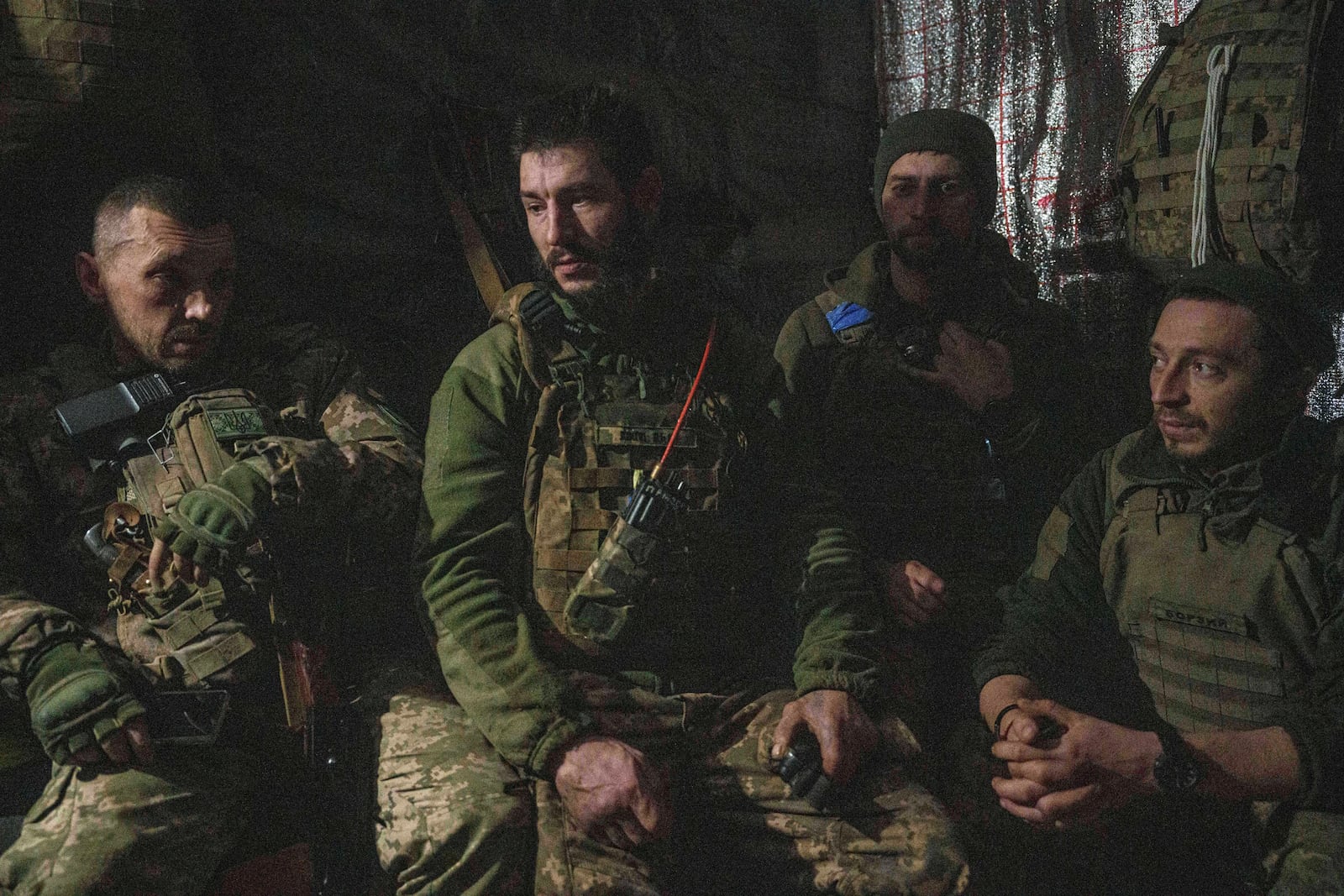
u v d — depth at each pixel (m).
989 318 2.73
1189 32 2.95
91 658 1.94
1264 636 2.01
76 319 2.35
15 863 1.82
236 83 2.69
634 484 2.06
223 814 1.94
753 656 2.24
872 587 2.29
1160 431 2.20
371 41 2.82
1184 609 2.09
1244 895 2.10
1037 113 3.53
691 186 3.25
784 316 3.60
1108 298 3.36
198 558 1.97
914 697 2.52
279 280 2.69
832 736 1.99
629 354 2.14
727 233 2.42
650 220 2.20
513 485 2.09
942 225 2.69
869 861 1.95
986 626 2.55
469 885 1.86
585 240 2.12
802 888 1.99
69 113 2.35
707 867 2.10
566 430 2.07
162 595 2.09
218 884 1.95
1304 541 1.99
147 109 2.42
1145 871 2.21
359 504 2.14
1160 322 2.08
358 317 2.82
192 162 2.52
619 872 1.87
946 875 1.92
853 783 2.03
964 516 2.65
